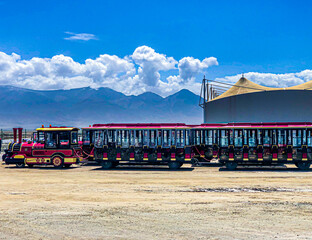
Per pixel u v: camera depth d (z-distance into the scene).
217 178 22.20
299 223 11.47
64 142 29.08
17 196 16.64
